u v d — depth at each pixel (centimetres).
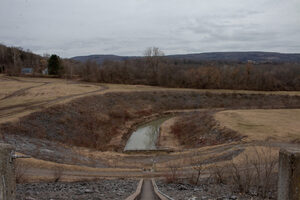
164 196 977
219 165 2181
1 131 2920
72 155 2730
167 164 2588
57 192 1106
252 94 8675
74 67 12250
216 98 8225
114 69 10619
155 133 4981
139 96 7538
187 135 4450
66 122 4181
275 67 12800
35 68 12362
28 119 3638
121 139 4400
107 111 5741
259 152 2598
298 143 3053
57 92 6581
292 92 9312
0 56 13375
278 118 4734
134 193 1038
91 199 922
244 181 1350
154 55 12131
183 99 7950
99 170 2214
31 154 2370
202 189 1303
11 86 7475
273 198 1034
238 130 3750
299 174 409
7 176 392
